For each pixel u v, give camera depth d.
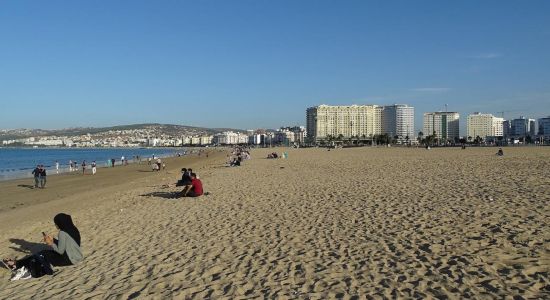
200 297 6.45
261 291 6.55
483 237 8.74
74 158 106.81
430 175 23.83
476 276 6.54
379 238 9.25
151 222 12.95
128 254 9.30
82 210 17.33
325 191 17.91
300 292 6.40
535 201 12.55
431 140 154.50
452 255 7.67
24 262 8.36
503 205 12.17
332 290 6.39
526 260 7.15
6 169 59.97
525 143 141.38
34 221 15.88
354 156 62.62
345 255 8.16
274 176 27.97
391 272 7.00
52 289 7.33
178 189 23.02
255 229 10.95
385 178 22.94
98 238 11.21
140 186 28.22
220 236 10.41
